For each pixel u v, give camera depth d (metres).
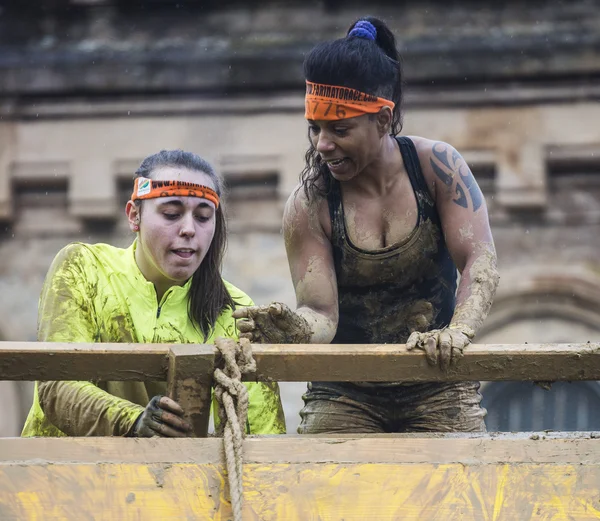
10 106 25.36
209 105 25.25
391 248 10.04
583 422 22.48
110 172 25.28
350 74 9.50
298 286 10.09
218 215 10.83
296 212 10.14
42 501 7.39
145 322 10.49
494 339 24.64
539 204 24.78
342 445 7.76
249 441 7.77
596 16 25.41
